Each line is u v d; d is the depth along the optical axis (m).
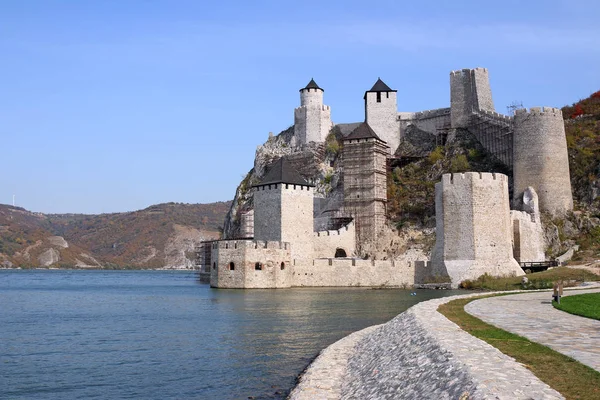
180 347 30.14
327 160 114.50
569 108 111.38
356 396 18.20
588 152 91.19
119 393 21.50
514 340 18.67
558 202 84.00
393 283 73.38
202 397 20.66
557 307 29.58
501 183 68.44
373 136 97.06
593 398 11.77
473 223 66.81
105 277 162.62
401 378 16.94
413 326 22.73
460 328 21.42
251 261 70.50
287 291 66.62
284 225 79.25
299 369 24.55
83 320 43.06
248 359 26.73
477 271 66.12
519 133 86.69
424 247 89.69
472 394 12.07
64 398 21.02
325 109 118.31
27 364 26.50
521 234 75.50
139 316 44.94
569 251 78.00
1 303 61.41
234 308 47.84
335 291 66.31
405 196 99.31
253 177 123.56
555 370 14.20
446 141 105.62
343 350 26.62
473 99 104.69
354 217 96.00
